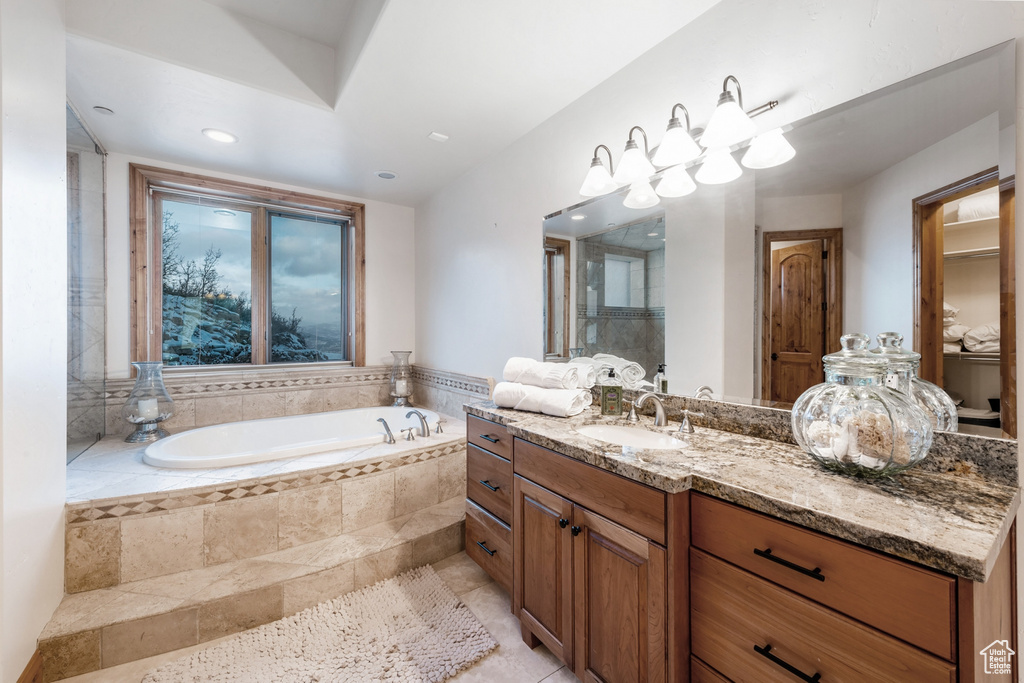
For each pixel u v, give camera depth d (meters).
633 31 1.58
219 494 1.81
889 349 1.08
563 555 1.36
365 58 1.72
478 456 1.90
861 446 0.93
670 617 1.02
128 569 1.67
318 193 3.37
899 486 0.93
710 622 0.99
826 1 1.18
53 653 1.37
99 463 2.08
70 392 2.24
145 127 2.31
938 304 1.01
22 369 1.25
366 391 3.58
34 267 1.32
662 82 1.63
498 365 2.64
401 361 3.53
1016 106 0.90
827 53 1.18
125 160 2.66
